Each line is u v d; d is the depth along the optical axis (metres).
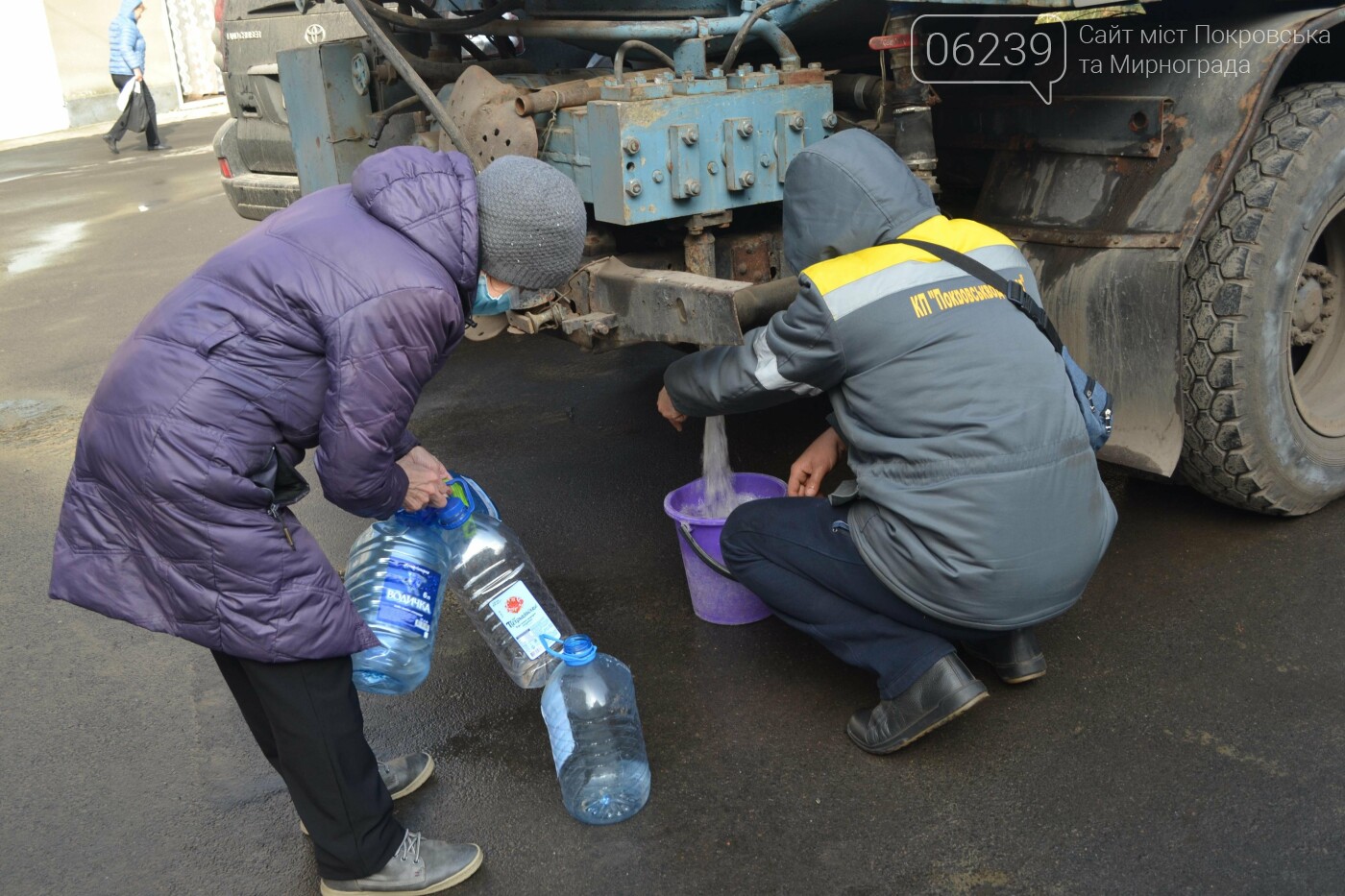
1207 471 3.46
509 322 3.27
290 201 5.63
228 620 2.11
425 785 2.77
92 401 2.13
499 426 4.98
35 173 14.40
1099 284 3.31
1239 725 2.70
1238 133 3.12
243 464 2.08
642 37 3.35
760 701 2.96
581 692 2.69
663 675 3.10
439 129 3.72
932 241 2.56
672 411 2.96
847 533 2.67
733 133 3.12
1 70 18.78
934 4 3.10
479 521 2.74
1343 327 3.75
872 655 2.65
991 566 2.42
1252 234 3.21
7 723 3.12
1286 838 2.35
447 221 2.09
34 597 3.83
